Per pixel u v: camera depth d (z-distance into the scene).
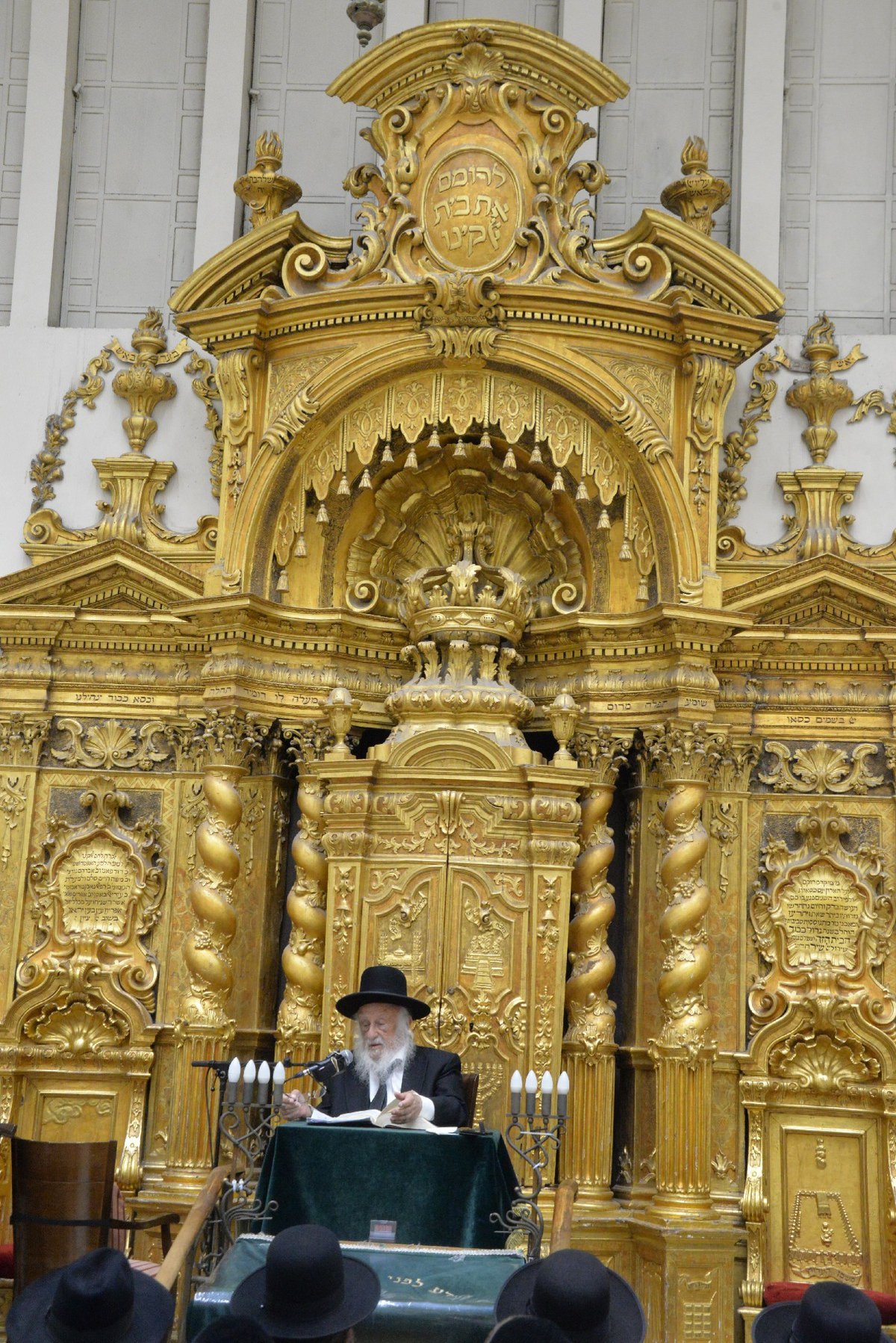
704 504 9.58
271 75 11.49
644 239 9.79
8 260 11.35
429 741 9.29
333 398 9.62
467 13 11.41
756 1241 8.99
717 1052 9.38
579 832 9.49
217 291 9.85
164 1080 9.66
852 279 10.86
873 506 10.20
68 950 9.84
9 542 10.62
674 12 11.35
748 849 9.70
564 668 9.94
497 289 9.44
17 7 11.59
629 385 9.61
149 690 10.19
